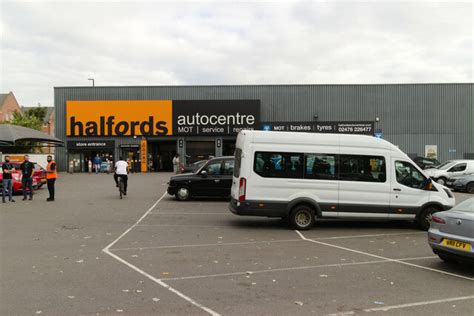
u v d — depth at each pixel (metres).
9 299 5.05
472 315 4.63
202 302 4.99
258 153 10.29
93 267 6.58
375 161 10.55
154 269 6.48
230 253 7.66
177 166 34.28
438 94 37.75
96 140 38.38
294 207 10.30
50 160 16.08
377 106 38.00
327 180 10.36
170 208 14.12
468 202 7.16
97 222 11.17
